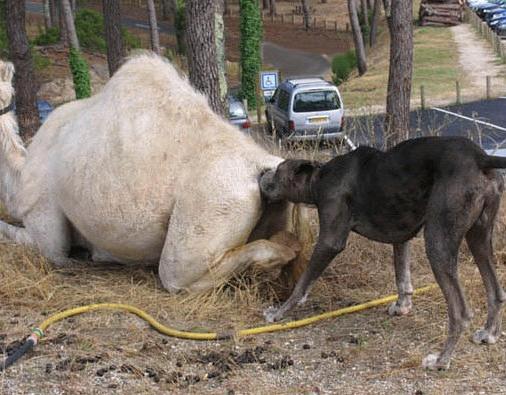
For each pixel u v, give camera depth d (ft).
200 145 22.95
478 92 95.50
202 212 22.11
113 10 72.13
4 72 26.89
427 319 21.29
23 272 24.45
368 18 184.96
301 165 21.03
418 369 18.35
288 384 17.87
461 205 17.85
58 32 147.02
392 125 38.32
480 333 19.65
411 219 19.15
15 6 52.42
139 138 23.26
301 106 66.80
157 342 20.20
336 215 20.02
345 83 112.06
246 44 105.91
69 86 125.18
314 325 21.34
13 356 18.98
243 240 22.59
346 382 17.89
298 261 22.65
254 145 23.58
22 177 25.66
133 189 23.03
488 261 19.25
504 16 157.38
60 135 25.54
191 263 22.34
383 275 24.81
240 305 22.41
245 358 19.20
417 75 112.78
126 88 24.12
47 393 17.51
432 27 171.01
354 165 19.94
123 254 24.40
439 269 18.07
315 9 240.32
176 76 24.66
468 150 18.13
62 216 25.17
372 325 21.12
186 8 32.89
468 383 17.62
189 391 17.57
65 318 21.49
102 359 19.11
